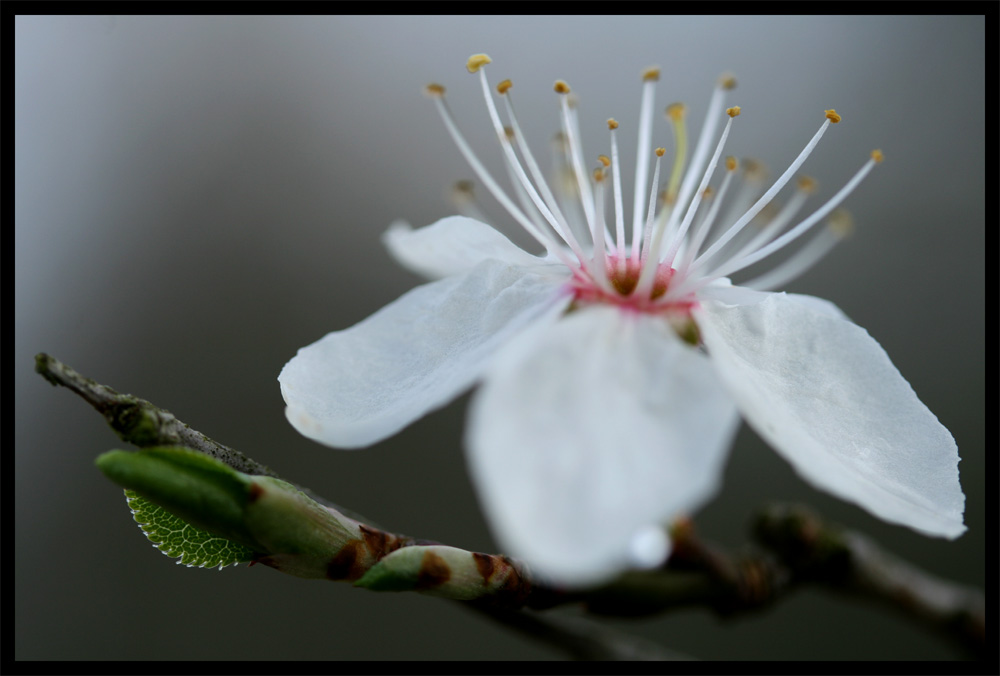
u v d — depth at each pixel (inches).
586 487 3.3
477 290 3.7
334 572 3.4
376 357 3.7
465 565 3.5
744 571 4.0
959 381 5.6
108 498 5.6
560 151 4.0
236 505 3.3
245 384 5.8
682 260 3.8
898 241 5.9
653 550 3.8
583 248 3.8
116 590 5.4
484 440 3.3
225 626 5.4
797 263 4.0
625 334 3.6
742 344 3.6
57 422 5.7
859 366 3.6
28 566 5.4
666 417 3.4
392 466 5.7
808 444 3.5
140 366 5.8
